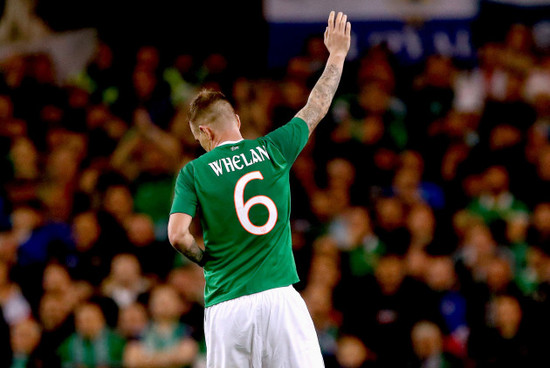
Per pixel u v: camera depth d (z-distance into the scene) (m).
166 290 31.11
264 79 46.97
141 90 42.81
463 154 42.03
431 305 33.31
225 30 47.31
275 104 42.75
